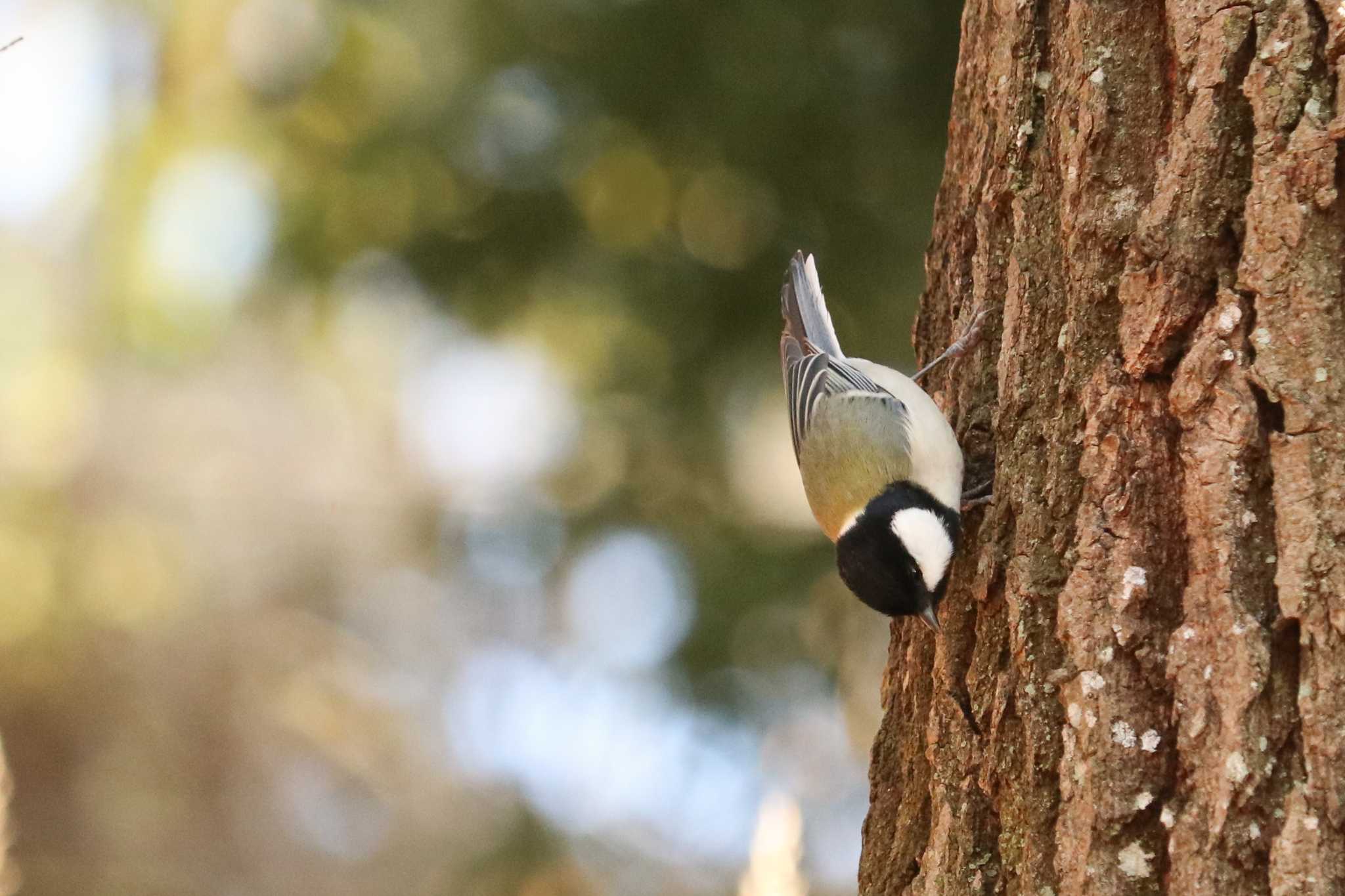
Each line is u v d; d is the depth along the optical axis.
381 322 16.12
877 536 6.98
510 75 13.07
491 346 14.56
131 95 22.12
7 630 24.70
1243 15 5.62
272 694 27.06
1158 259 5.66
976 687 6.14
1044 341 6.29
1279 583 5.03
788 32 12.23
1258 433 5.24
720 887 16.59
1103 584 5.55
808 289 9.27
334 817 26.45
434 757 26.77
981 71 7.20
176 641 26.48
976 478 6.99
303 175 13.88
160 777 25.83
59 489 25.39
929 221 12.58
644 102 12.59
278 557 27.58
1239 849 4.93
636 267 13.25
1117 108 6.11
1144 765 5.28
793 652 13.36
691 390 13.43
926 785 6.52
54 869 24.23
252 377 26.36
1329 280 5.21
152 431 26.09
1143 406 5.66
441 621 27.52
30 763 24.97
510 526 14.20
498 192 13.30
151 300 21.09
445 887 17.66
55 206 24.23
